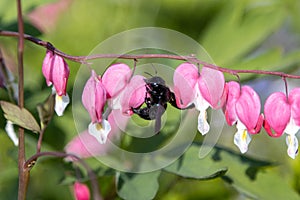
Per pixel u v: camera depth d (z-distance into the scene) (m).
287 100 0.57
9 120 0.57
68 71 0.55
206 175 0.60
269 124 0.57
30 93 0.65
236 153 0.63
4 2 0.67
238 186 0.61
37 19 0.68
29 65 0.68
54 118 0.64
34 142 0.63
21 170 0.56
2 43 0.68
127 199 0.59
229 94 0.56
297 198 0.61
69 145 0.62
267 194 0.61
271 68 0.65
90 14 0.68
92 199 0.63
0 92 0.63
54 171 0.64
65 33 0.68
